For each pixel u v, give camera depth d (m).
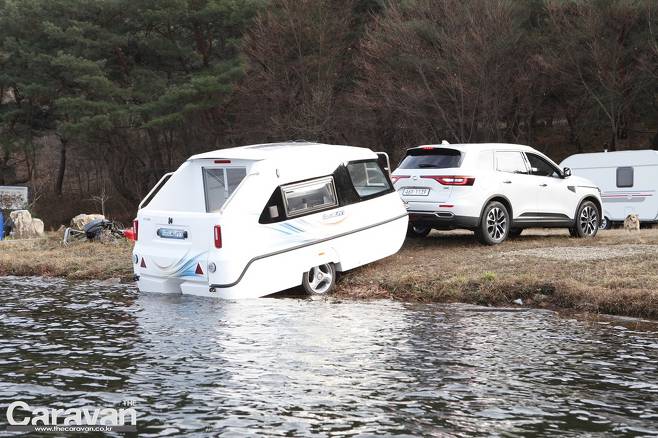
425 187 15.80
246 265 12.18
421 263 14.34
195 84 42.59
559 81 40.25
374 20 43.31
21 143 51.22
